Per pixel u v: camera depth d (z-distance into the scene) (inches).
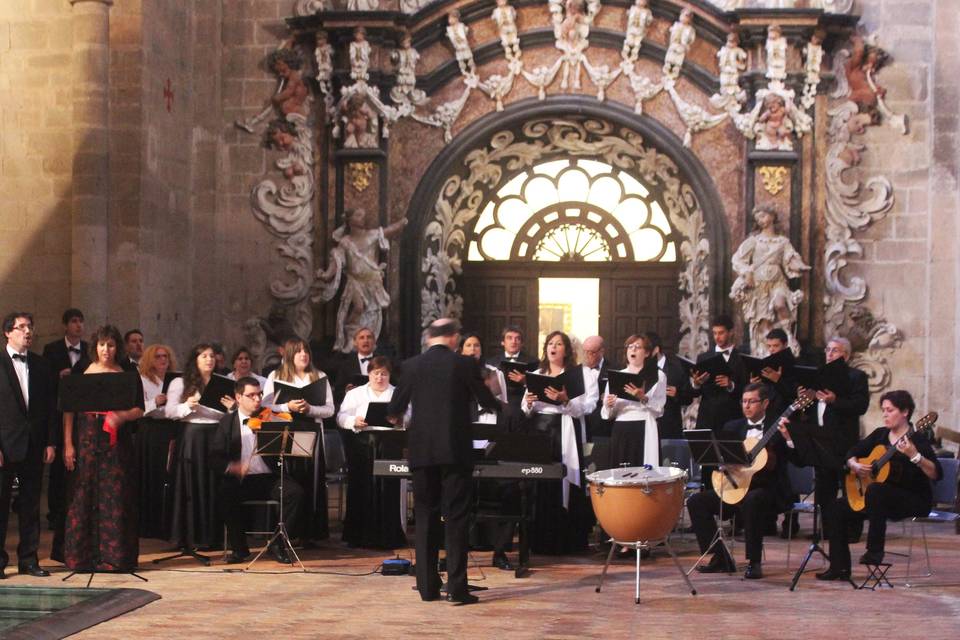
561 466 503.8
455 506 452.4
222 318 934.4
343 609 435.2
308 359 606.2
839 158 903.1
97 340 512.7
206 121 933.2
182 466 568.7
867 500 496.7
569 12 920.3
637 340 585.6
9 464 506.0
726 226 909.2
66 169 853.2
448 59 931.3
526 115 926.4
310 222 932.6
